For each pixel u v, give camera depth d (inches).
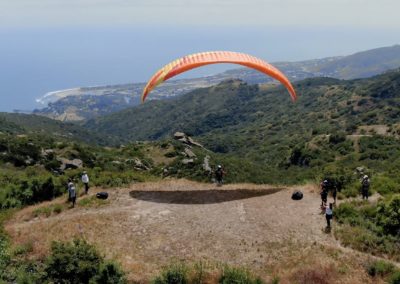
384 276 790.5
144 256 861.8
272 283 749.3
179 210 1069.8
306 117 6560.0
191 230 961.5
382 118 5073.8
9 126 4685.0
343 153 3459.6
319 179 1286.9
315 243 895.7
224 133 7288.4
